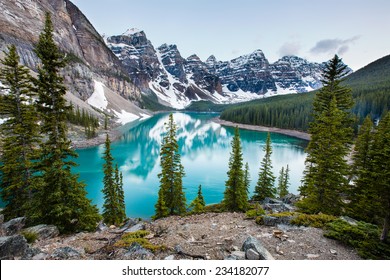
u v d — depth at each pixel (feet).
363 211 49.42
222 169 197.16
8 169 60.70
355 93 388.78
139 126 467.52
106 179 85.15
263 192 101.81
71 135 258.57
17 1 472.44
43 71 52.60
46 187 53.62
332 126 57.00
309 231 38.52
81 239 42.63
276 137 357.00
